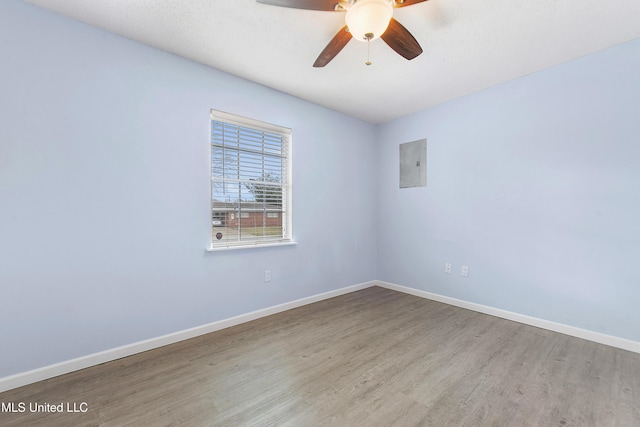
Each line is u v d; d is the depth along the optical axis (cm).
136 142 210
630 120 211
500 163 281
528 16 181
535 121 257
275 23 189
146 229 215
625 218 214
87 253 192
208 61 238
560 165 244
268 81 273
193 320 239
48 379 177
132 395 162
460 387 169
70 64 184
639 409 149
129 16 183
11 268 167
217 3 170
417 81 273
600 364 194
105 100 197
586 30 196
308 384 172
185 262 235
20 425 139
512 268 274
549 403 154
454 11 177
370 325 263
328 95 306
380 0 143
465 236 310
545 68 249
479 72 255
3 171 165
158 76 220
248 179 282
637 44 207
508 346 221
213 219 259
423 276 352
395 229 384
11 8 167
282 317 284
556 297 248
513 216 273
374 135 406
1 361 165
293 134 310
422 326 261
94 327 194
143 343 214
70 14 181
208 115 247
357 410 149
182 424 140
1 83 164
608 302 222
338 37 174
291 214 311
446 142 325
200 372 185
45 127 177
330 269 350
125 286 207
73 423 140
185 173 235
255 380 177
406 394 162
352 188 375
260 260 284
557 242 247
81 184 189
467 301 309
